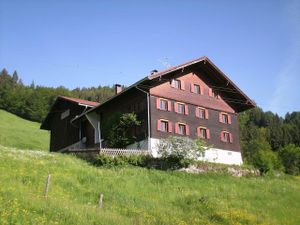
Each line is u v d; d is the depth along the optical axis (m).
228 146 47.06
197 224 22.66
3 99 117.38
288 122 131.25
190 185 33.00
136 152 38.44
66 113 57.84
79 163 35.34
